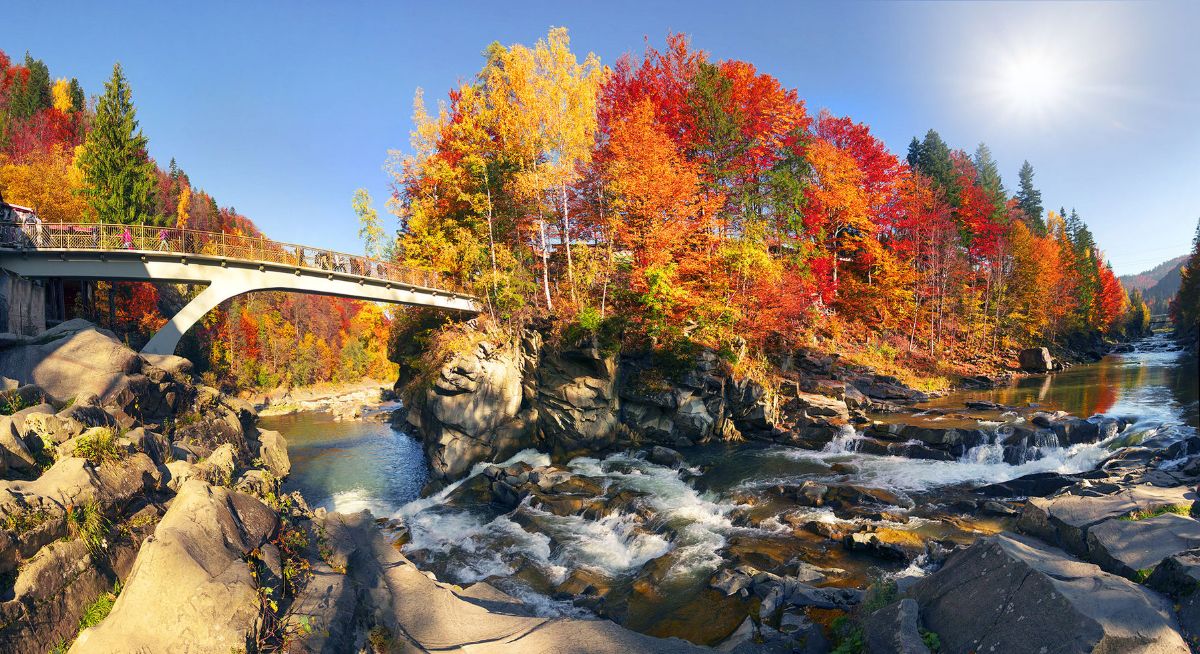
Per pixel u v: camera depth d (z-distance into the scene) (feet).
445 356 97.19
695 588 44.27
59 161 163.02
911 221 163.73
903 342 160.86
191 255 84.69
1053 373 169.17
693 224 113.09
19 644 19.85
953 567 29.07
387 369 325.42
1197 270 228.02
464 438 90.27
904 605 27.17
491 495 76.07
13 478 27.07
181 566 21.48
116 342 52.11
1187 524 28.17
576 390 92.63
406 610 28.89
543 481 75.77
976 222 191.31
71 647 19.51
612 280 114.01
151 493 30.55
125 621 20.04
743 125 126.93
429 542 61.16
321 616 23.65
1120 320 339.98
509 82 101.45
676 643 28.22
